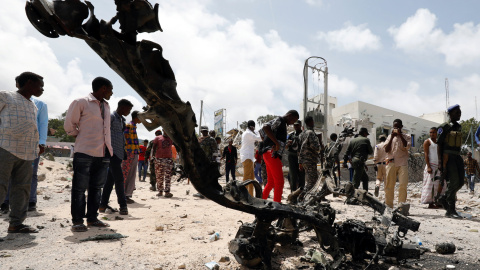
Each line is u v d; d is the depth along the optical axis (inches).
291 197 144.6
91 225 157.9
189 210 212.5
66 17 60.9
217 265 100.3
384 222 109.6
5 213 189.8
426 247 134.8
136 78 68.5
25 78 146.7
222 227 160.2
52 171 478.9
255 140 266.1
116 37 64.1
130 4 64.1
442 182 230.8
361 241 105.2
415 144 1690.5
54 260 104.3
